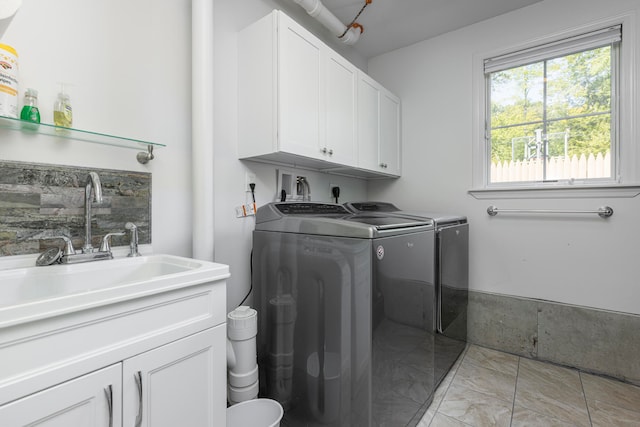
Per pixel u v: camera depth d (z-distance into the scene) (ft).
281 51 4.99
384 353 4.11
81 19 3.76
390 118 8.52
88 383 2.32
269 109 5.08
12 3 3.13
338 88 6.36
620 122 6.18
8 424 1.96
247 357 4.52
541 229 6.98
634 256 6.00
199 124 4.60
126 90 4.18
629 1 6.00
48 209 3.51
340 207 6.70
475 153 7.84
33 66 3.38
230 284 5.55
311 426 4.52
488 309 7.63
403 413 4.62
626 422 4.91
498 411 5.22
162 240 4.58
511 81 7.52
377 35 8.38
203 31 4.58
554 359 6.81
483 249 7.74
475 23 7.82
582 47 6.52
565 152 6.85
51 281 3.21
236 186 5.63
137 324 2.63
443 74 8.35
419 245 5.06
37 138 3.44
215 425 3.30
